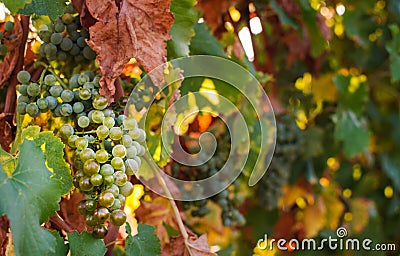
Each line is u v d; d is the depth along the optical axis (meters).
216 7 1.21
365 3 1.72
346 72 1.77
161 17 0.82
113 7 0.81
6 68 0.90
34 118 0.84
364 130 1.63
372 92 1.90
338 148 1.74
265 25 1.42
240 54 1.21
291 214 1.64
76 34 0.88
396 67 1.62
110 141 0.80
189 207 1.12
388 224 2.00
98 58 0.80
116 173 0.77
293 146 1.44
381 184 2.00
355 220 1.83
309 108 1.66
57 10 0.83
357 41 1.66
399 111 2.00
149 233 0.89
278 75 1.57
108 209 0.77
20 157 0.74
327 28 1.36
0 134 0.89
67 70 0.90
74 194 0.90
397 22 1.86
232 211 1.19
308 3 1.32
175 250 0.98
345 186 1.88
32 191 0.73
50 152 0.78
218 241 1.44
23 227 0.71
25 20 0.90
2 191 0.71
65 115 0.81
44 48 0.87
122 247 1.00
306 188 1.65
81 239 0.80
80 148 0.78
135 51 0.81
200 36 1.09
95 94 0.82
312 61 1.62
